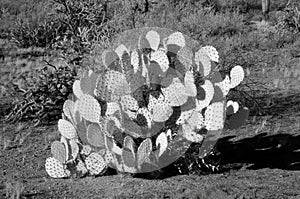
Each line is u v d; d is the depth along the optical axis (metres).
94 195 6.61
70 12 12.41
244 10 22.81
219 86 7.32
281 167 7.64
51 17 18.95
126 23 12.20
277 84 12.23
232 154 8.19
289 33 18.03
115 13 13.05
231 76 7.36
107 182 7.15
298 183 6.97
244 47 16.34
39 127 9.96
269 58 15.08
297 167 7.64
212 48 7.48
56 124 10.12
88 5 12.65
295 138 8.88
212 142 7.37
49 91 10.39
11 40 18.19
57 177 7.41
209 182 7.01
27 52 16.94
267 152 8.25
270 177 7.22
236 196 6.47
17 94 10.86
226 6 23.00
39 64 15.23
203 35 16.28
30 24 19.56
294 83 12.50
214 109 7.23
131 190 6.75
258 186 6.84
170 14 19.00
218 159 7.92
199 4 22.03
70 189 6.88
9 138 9.29
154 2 18.81
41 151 8.59
